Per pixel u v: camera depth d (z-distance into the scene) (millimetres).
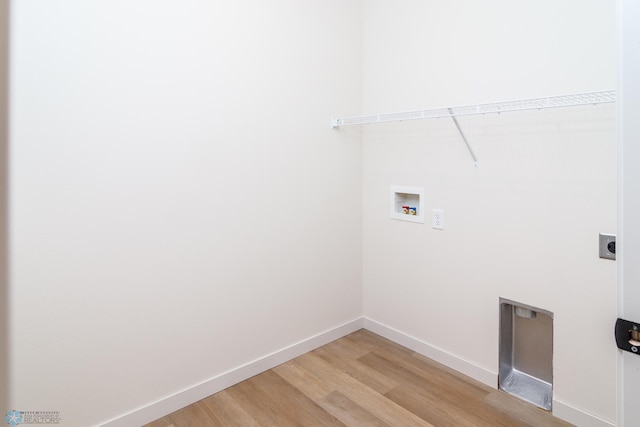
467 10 1944
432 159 2166
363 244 2664
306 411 1799
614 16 1474
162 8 1664
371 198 2570
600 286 1579
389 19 2348
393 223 2434
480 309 2002
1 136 1325
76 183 1486
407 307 2395
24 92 1357
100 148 1534
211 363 1932
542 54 1677
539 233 1748
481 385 1994
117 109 1565
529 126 1750
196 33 1771
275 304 2184
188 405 1848
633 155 708
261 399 1895
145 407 1716
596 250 1579
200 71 1793
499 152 1866
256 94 2006
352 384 2018
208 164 1851
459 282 2090
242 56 1938
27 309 1409
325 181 2387
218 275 1930
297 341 2314
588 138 1573
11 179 1352
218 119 1871
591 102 1451
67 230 1477
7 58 1320
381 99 2432
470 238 2020
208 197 1863
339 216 2492
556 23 1628
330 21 2334
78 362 1531
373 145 2523
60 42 1419
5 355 1379
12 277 1376
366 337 2574
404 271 2393
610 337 1563
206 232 1869
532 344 1928
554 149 1676
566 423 1694
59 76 1425
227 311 1977
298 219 2258
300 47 2188
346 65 2447
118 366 1635
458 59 1997
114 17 1536
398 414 1769
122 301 1630
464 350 2098
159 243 1720
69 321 1501
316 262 2381
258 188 2055
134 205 1637
